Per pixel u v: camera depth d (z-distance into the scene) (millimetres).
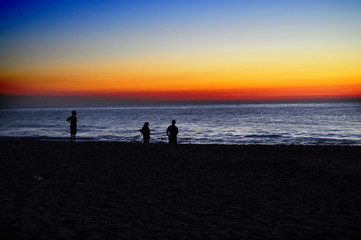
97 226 4887
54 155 12742
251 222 5145
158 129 40500
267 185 7840
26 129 41312
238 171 9680
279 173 9383
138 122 59812
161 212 5656
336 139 27219
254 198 6633
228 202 6328
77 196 6672
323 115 83500
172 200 6457
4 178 8312
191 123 54219
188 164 10875
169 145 16766
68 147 15516
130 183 7977
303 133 33938
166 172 9445
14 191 6961
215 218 5348
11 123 56250
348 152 14539
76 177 8625
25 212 5488
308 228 4879
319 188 7527
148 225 4973
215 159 12055
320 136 30516
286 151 14820
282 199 6566
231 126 46000
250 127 43812
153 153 13523
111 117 87688
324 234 4633
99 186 7617
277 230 4789
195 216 5445
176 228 4852
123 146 16031
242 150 15094
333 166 10625
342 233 4676
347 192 7148
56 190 7148
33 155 12719
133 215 5469
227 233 4656
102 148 15125
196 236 4527
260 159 12195
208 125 48562
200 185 7812
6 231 4543
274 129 40000
